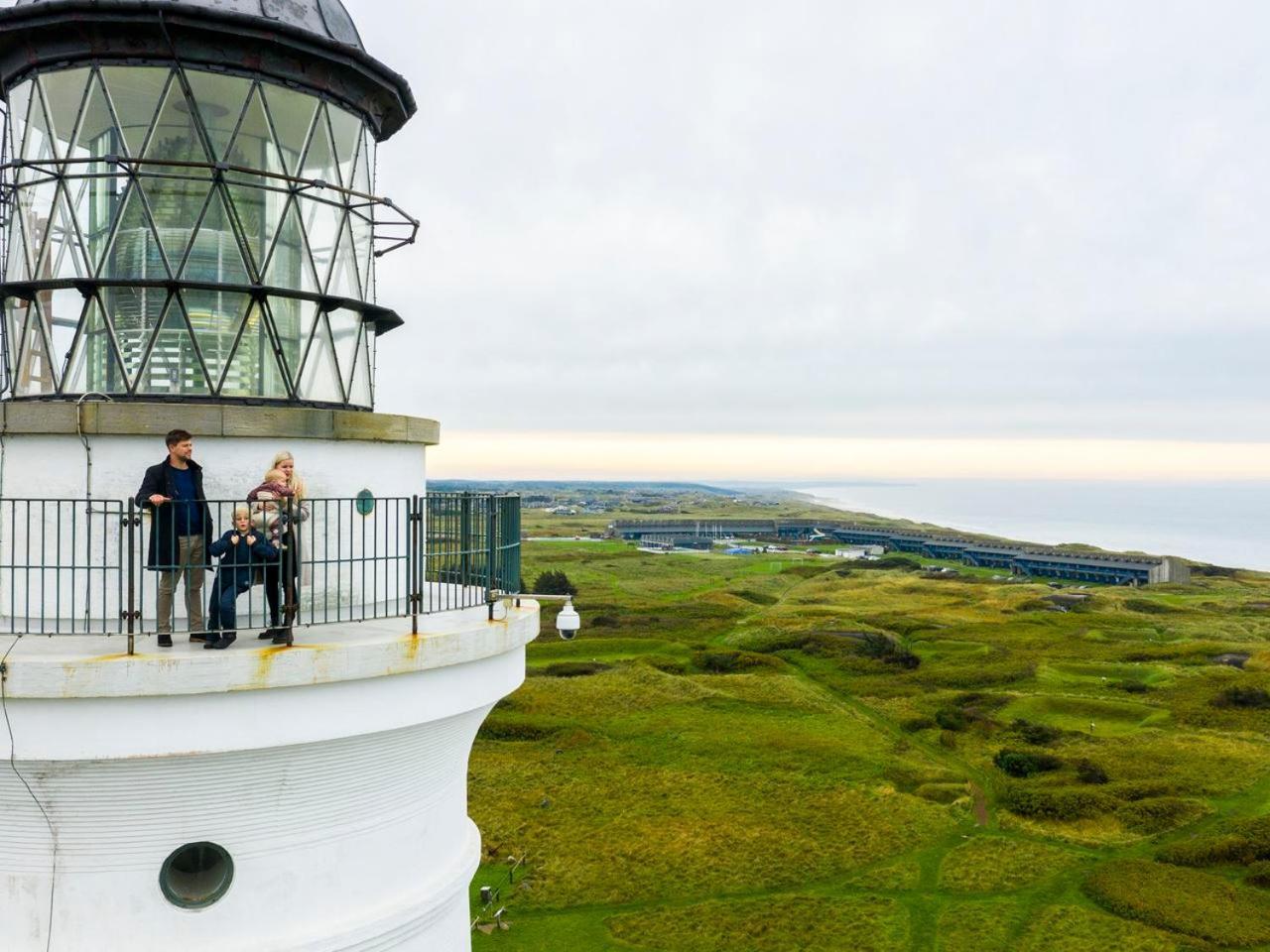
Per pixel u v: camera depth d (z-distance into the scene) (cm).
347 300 858
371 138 922
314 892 747
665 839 2981
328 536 815
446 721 790
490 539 873
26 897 688
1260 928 2428
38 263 816
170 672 648
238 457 768
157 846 696
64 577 754
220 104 796
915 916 2500
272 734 687
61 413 734
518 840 2972
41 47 788
